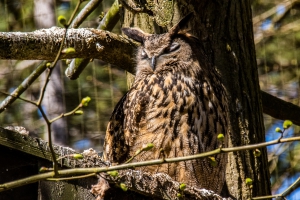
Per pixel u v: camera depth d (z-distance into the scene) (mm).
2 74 17391
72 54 9922
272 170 16688
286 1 18203
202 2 11094
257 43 17938
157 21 11266
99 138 16719
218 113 10328
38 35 9320
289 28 17938
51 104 17094
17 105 16953
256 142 10852
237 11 11258
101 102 16766
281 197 8148
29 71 17516
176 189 8344
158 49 10906
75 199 8125
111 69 16812
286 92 17609
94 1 12047
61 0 17375
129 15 11836
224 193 10633
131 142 10164
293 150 16797
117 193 8227
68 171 7090
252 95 11078
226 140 10328
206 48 11016
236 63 11047
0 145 7898
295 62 17719
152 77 10555
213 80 10648
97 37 10000
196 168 9953
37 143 7969
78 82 16812
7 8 17297
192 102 10102
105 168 7172
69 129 16781
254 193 10625
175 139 9953
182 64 10742
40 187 8062
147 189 8125
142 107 10125
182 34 11109
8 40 9078
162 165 9875
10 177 7992
